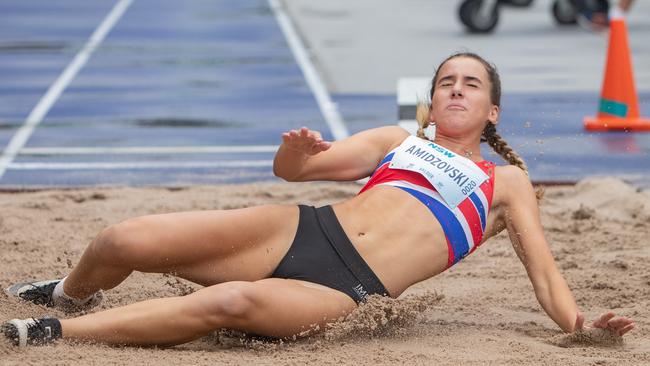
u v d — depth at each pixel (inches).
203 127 1166.3
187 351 468.4
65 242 685.9
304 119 1208.8
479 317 559.2
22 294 531.8
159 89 1417.3
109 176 925.2
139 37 1915.6
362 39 1859.0
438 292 608.4
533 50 1728.6
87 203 813.2
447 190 514.9
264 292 463.5
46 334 456.4
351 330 486.9
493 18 1894.7
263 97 1357.0
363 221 506.9
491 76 557.3
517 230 530.3
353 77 1487.5
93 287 510.0
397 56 1667.1
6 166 967.0
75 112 1256.2
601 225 752.3
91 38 1905.8
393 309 495.5
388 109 1261.1
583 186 859.4
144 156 1014.4
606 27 1910.7
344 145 542.9
